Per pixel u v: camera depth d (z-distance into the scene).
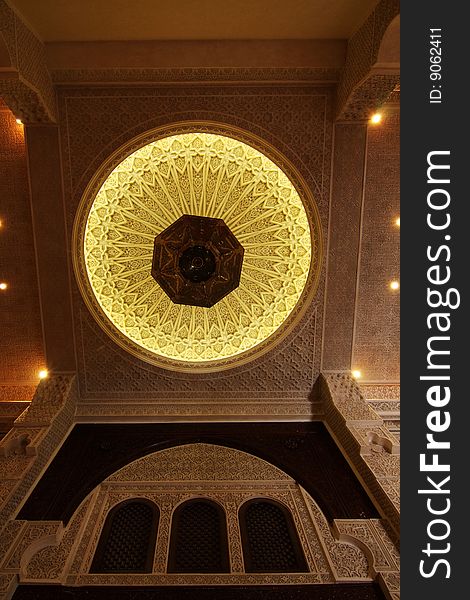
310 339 3.10
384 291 3.08
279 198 2.94
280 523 2.28
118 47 2.57
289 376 3.14
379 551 2.02
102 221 2.94
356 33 2.44
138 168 2.86
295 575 1.95
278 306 3.15
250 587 1.88
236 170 2.89
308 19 2.40
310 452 2.75
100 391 3.12
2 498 2.16
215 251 2.98
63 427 2.86
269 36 2.56
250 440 2.86
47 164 2.76
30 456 2.47
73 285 2.96
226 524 2.22
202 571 1.96
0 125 2.79
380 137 2.85
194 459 2.71
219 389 3.14
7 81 2.31
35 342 3.13
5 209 2.90
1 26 2.09
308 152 2.80
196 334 3.16
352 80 2.47
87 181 2.78
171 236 2.96
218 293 3.07
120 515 2.30
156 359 3.08
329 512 2.27
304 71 2.64
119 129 2.72
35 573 1.92
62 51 2.56
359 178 2.86
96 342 3.05
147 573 1.94
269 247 3.03
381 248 3.01
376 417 2.75
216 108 2.72
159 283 3.04
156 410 3.06
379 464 2.43
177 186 2.90
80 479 2.49
